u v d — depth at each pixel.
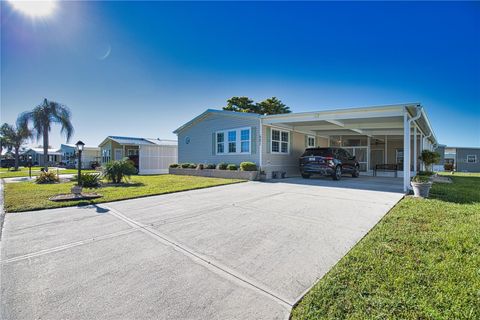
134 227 4.37
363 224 4.36
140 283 2.46
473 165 30.66
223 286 2.40
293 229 4.12
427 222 4.25
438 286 2.22
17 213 5.41
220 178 12.85
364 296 2.11
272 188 9.04
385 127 13.48
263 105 32.28
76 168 28.97
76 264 2.91
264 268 2.77
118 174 10.70
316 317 1.88
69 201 6.54
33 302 2.13
